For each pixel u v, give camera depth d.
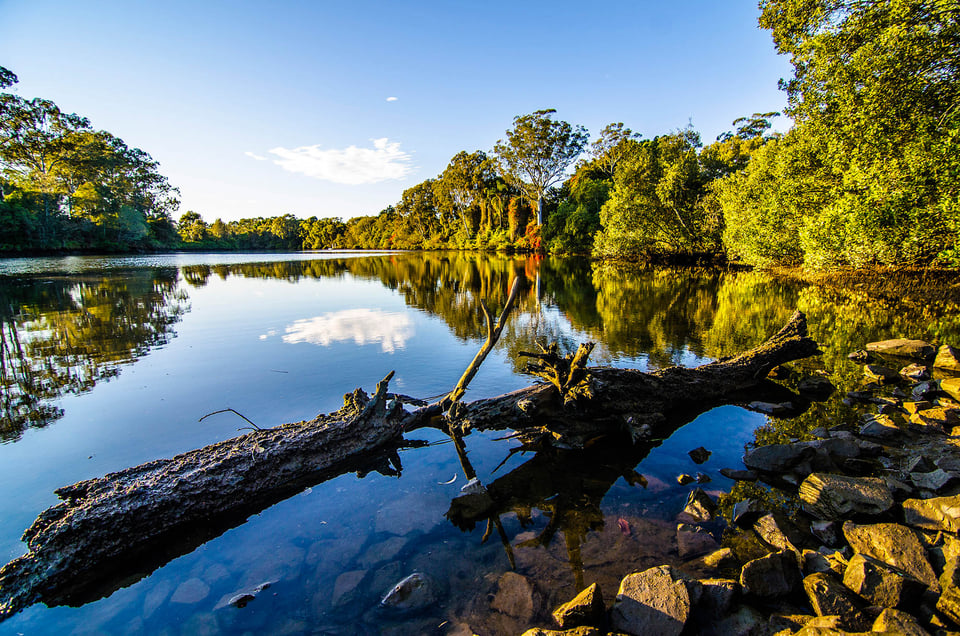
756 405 6.13
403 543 3.41
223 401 6.31
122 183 66.12
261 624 2.70
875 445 4.55
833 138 13.27
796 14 14.46
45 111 56.72
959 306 12.32
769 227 19.97
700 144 31.89
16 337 10.52
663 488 4.12
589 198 47.50
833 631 2.25
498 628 2.59
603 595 2.80
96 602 2.96
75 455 4.83
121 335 10.62
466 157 70.38
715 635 2.48
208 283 23.81
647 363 8.12
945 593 2.54
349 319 12.78
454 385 7.02
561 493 4.09
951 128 10.50
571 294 18.23
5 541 3.44
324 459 4.57
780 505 3.77
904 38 11.05
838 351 8.70
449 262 45.31
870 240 12.29
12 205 46.25
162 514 3.61
